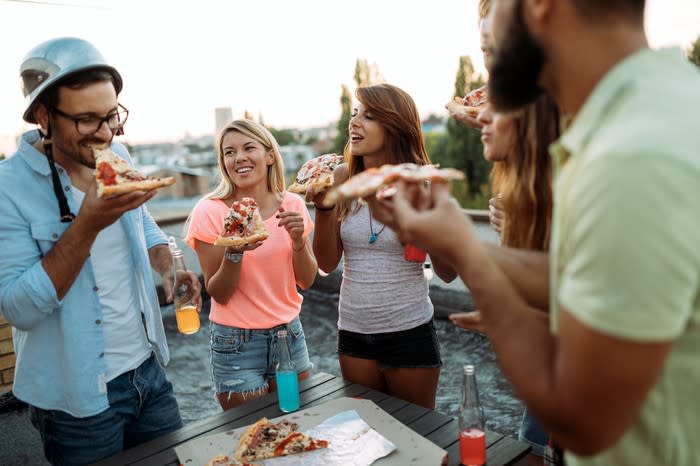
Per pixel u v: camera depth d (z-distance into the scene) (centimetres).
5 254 160
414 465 145
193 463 155
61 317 170
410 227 83
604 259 57
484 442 151
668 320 56
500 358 76
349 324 238
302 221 235
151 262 224
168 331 532
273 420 174
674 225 55
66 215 165
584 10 64
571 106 73
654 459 73
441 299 496
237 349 238
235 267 225
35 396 176
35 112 156
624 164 56
